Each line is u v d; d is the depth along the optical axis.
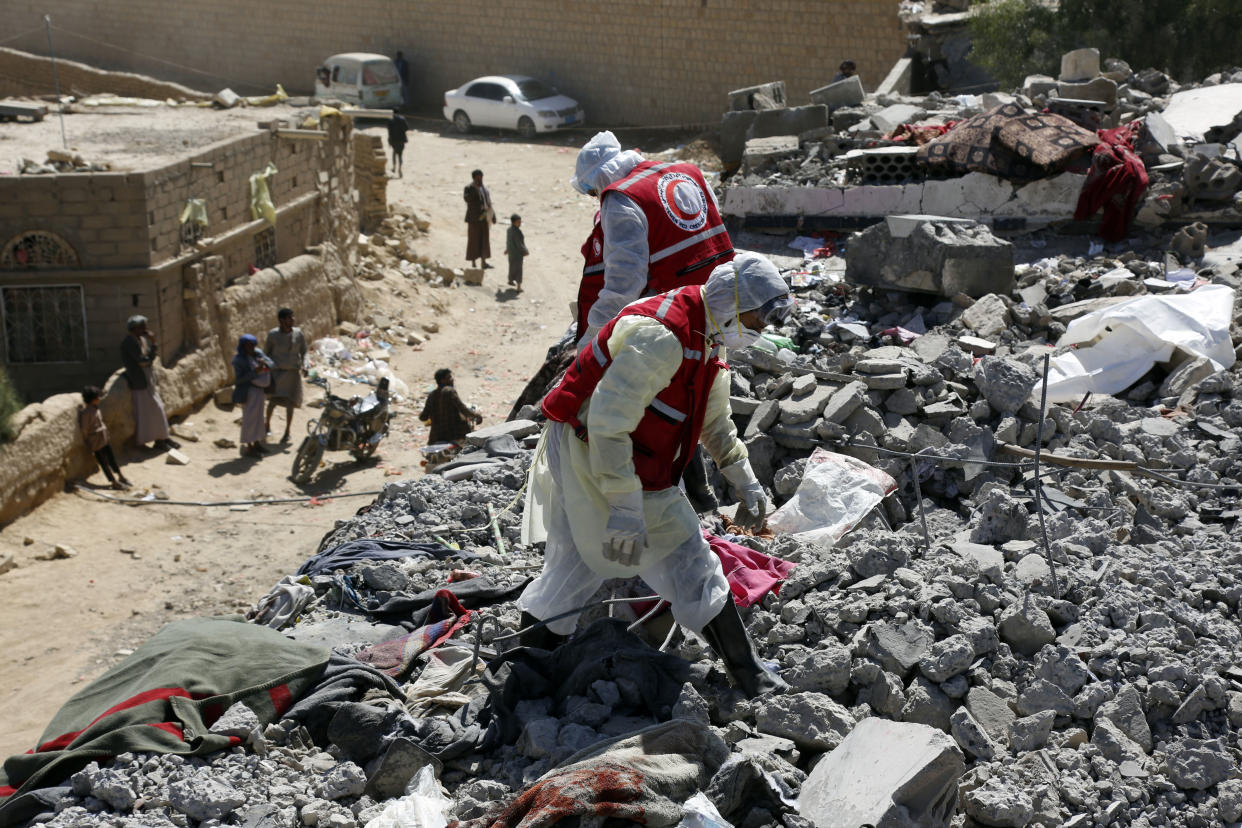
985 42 18.59
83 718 4.18
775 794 3.49
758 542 5.37
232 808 3.69
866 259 8.30
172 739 3.96
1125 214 9.12
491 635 4.75
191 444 15.58
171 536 13.17
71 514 13.43
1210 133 10.16
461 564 5.57
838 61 29.67
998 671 4.23
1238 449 6.12
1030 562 4.79
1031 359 7.11
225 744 3.98
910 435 6.23
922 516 5.17
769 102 12.88
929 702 4.04
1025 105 11.38
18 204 14.91
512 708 4.20
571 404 3.84
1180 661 4.18
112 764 3.90
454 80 35.59
